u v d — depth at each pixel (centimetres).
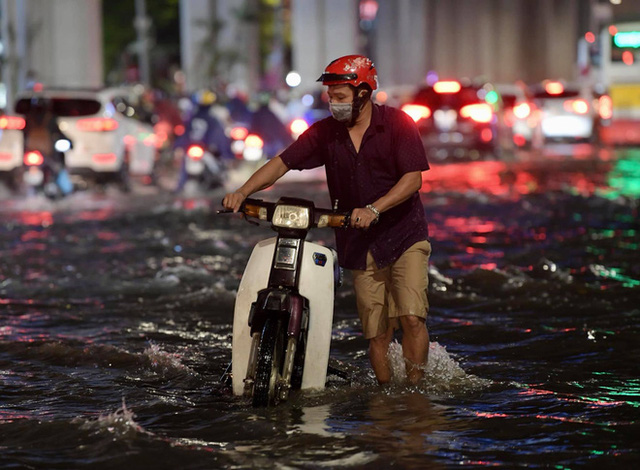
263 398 1354
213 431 1323
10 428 1328
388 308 1494
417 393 1473
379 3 16175
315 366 1420
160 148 6400
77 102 5138
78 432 1308
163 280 2462
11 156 5072
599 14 9600
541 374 1619
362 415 1377
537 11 15888
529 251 2869
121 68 16075
